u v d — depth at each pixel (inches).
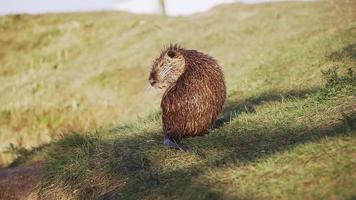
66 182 264.1
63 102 639.1
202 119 252.1
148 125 314.3
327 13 577.9
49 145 386.9
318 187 176.1
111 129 370.3
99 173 252.1
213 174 205.6
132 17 877.2
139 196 217.0
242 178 196.4
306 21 577.9
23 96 684.1
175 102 248.7
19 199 286.0
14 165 384.5
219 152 230.2
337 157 187.3
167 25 786.2
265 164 198.4
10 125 639.8
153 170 233.0
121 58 706.8
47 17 914.1
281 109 274.2
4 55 828.6
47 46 832.3
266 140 229.1
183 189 206.1
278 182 186.1
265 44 531.2
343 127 212.2
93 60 745.6
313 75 354.0
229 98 375.6
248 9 763.4
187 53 254.2
